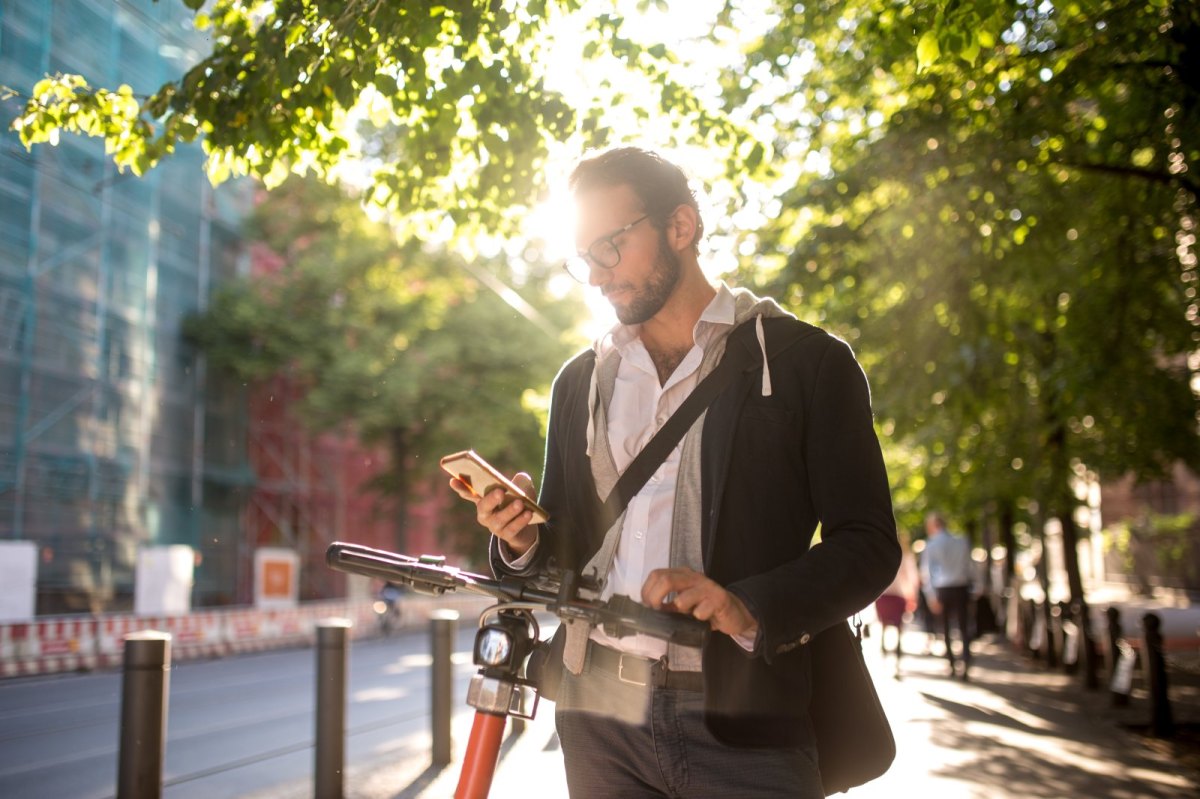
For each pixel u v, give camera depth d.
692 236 2.19
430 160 6.36
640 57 6.52
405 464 37.59
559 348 35.69
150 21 24.64
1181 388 13.74
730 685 1.97
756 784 2.00
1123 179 10.85
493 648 2.06
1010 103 9.65
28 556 21.44
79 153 25.77
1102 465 17.28
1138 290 11.55
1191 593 39.75
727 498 2.04
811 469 2.04
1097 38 8.86
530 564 2.15
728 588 1.80
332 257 34.22
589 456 2.22
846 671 2.14
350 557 2.13
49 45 20.61
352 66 5.25
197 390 33.31
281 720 11.28
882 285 11.91
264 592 30.12
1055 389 12.73
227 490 35.59
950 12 5.27
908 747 9.15
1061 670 16.94
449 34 5.73
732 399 2.08
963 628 15.39
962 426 13.88
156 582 24.73
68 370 26.73
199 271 33.28
